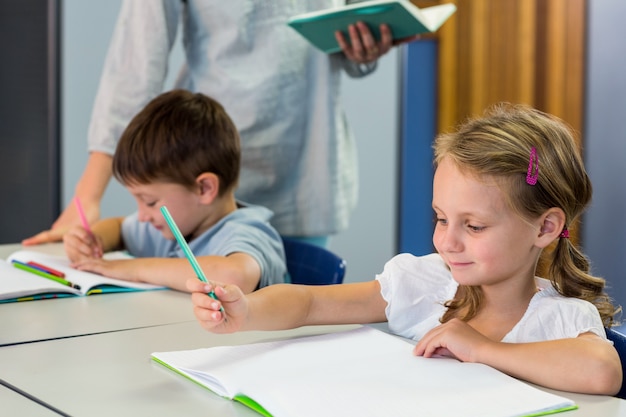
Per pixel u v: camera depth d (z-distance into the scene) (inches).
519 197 42.0
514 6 130.1
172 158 68.8
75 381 37.9
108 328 48.3
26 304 55.0
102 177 81.3
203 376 37.8
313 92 82.7
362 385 36.1
